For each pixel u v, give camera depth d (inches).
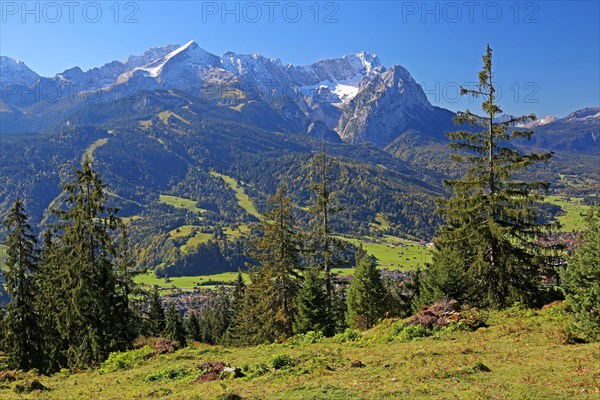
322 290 1640.0
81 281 1286.9
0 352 1493.6
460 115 1296.8
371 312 1728.6
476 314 1085.8
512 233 1256.2
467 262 1392.7
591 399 498.9
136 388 762.2
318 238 1724.9
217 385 694.5
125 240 1605.6
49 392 795.4
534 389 546.3
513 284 1245.1
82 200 1327.5
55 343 1439.5
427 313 1088.2
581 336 837.2
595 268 817.5
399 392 564.1
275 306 1692.9
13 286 1417.3
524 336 882.8
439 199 1371.8
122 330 1334.9
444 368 670.5
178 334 2598.4
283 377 702.5
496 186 1280.8
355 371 707.4
